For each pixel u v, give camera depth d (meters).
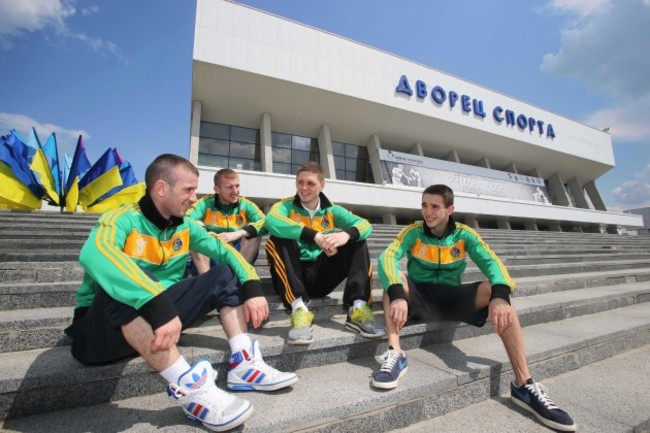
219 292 1.83
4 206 8.66
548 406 1.79
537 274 5.70
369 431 1.67
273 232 2.48
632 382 2.37
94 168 9.91
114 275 1.42
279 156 21.28
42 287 2.63
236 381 1.78
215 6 18.00
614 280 5.65
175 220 1.88
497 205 23.97
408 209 20.78
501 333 2.05
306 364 2.15
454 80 25.06
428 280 2.66
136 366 1.74
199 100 18.91
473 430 1.74
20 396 1.53
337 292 3.69
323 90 19.81
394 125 23.28
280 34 19.34
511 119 26.97
